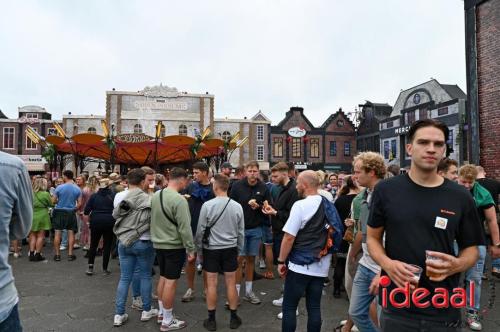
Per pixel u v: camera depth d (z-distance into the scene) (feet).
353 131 151.02
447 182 6.76
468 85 30.37
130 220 14.24
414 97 107.55
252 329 13.71
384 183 7.09
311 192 11.79
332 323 14.39
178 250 13.75
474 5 29.73
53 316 15.05
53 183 39.68
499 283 18.88
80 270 22.88
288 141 145.07
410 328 6.55
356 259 12.07
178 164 67.82
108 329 13.73
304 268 10.98
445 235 6.39
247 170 17.53
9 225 6.56
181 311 15.62
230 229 14.07
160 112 125.08
